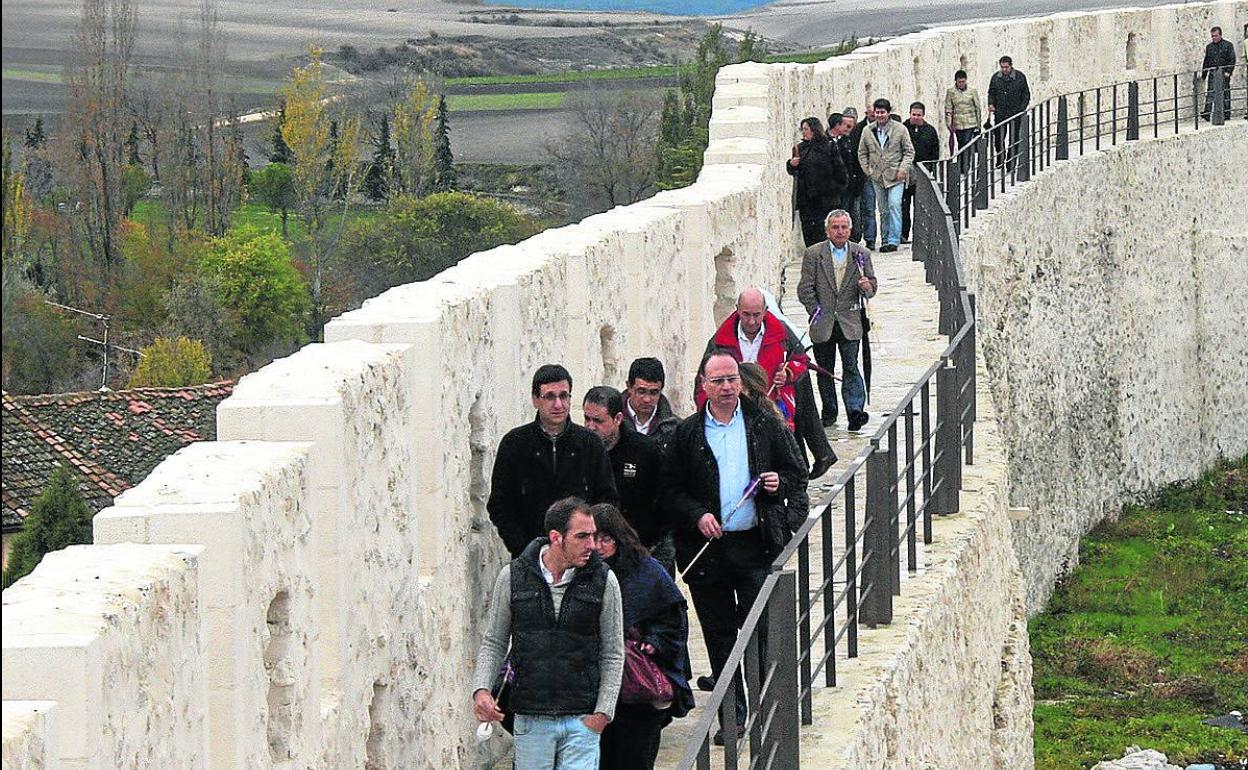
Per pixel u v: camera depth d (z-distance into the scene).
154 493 7.96
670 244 17.19
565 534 10.05
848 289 20.27
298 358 9.91
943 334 24.08
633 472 12.13
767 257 23.77
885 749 11.92
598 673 10.22
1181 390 44.38
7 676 6.36
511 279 12.59
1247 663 32.47
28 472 28.00
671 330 17.30
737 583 12.19
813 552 15.68
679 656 10.84
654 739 10.91
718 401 11.98
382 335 10.85
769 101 25.84
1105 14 44.81
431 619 11.05
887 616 13.17
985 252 32.59
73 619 6.54
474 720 12.10
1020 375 35.19
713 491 12.01
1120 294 41.41
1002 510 18.06
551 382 11.29
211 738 7.83
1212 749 28.36
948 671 14.30
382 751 10.16
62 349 35.75
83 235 42.59
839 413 21.08
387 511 10.20
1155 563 38.41
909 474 14.42
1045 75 42.78
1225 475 45.19
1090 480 39.97
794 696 10.43
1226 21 48.16
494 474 11.46
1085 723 29.64
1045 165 38.66
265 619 8.26
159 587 7.06
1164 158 43.34
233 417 9.11
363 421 9.75
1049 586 36.94
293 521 8.67
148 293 42.53
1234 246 46.00
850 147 28.80
